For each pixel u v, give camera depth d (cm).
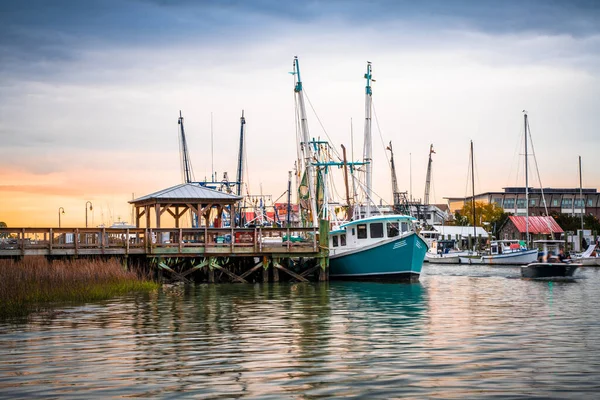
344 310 3278
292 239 5812
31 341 2383
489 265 8431
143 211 5988
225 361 2023
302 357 2075
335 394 1639
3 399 1620
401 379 1775
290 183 7588
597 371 1856
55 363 2008
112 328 2680
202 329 2656
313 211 5631
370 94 5769
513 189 14725
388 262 5116
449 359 2020
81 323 2819
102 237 4728
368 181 5728
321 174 5888
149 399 1611
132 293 4138
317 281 5206
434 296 4006
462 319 2922
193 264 5191
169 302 3631
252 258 5384
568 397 1600
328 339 2402
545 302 3641
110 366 1964
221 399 1608
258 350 2197
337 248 5450
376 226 5306
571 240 9600
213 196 5550
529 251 8219
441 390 1666
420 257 5188
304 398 1609
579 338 2383
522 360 2000
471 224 13138
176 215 5759
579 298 3862
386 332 2553
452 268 7712
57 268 3994
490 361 1988
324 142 6034
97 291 3862
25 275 3803
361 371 1873
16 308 3288
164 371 1895
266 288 4584
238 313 3158
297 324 2791
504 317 2981
